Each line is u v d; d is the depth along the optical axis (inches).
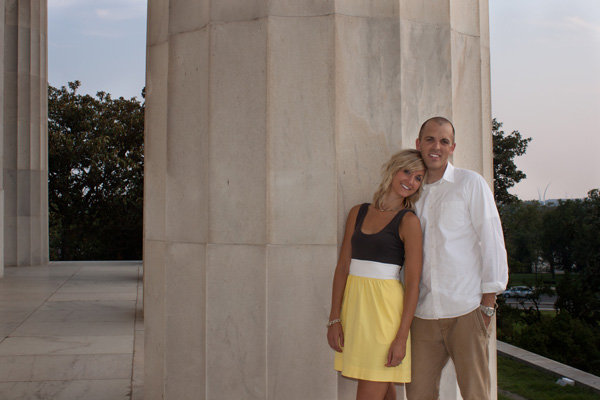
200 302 147.8
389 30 141.7
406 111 142.3
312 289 138.1
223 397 143.2
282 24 139.1
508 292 1611.7
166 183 156.9
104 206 1251.8
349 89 138.9
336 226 137.3
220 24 143.9
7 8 705.0
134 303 405.7
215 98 144.2
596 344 1205.1
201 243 147.3
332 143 137.5
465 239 115.7
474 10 159.2
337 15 137.8
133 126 1274.6
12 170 694.5
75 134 1273.4
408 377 118.0
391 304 116.7
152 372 167.2
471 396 114.3
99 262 753.0
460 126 154.1
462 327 114.7
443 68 147.6
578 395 273.9
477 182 114.3
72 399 189.3
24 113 705.0
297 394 138.6
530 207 2004.2
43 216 724.0
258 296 139.9
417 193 120.5
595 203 1748.3
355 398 139.6
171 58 156.0
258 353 140.0
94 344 273.3
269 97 139.0
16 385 205.0
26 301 409.1
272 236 138.9
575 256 1728.6
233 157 142.6
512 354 350.6
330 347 138.3
